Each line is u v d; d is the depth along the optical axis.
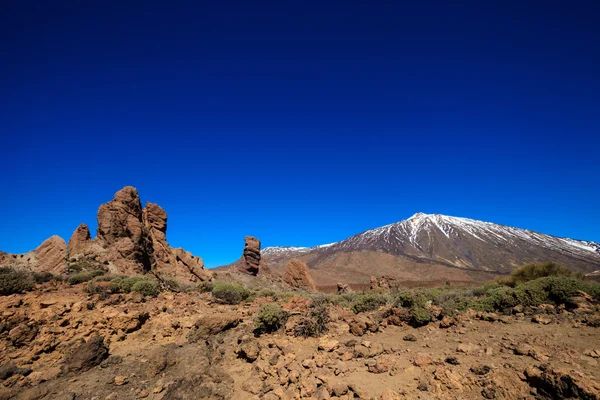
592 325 8.79
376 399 6.28
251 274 56.06
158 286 18.64
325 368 7.95
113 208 33.34
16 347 9.50
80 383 8.38
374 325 11.06
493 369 6.79
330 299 18.48
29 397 7.62
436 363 7.55
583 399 5.24
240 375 8.64
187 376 8.66
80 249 30.70
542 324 9.63
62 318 10.99
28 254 29.25
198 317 13.21
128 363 9.62
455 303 13.32
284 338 10.73
